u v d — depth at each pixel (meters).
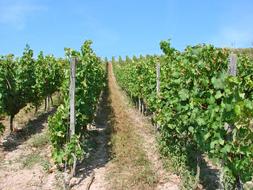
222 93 6.54
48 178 9.92
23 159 11.52
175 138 10.45
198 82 7.28
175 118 9.58
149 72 15.33
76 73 11.04
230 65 6.20
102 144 13.26
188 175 8.94
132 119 18.94
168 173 9.83
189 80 7.56
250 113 5.64
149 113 20.84
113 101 27.16
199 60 7.32
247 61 9.70
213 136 6.30
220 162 6.57
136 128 16.14
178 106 8.22
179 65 8.52
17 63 16.08
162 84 11.63
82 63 11.68
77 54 11.41
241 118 5.71
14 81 14.64
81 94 10.88
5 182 9.66
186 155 9.79
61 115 10.09
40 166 10.82
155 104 13.23
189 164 9.76
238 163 5.79
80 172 10.27
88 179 9.75
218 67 6.99
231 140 6.04
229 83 5.79
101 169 10.46
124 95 32.47
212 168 10.13
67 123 10.14
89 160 11.27
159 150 11.56
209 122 6.35
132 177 9.38
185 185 8.59
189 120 7.86
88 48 13.37
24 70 15.94
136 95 20.92
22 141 13.59
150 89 15.38
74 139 9.76
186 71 7.73
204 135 6.68
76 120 10.77
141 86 18.91
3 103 13.59
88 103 12.14
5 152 12.27
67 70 11.09
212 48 7.12
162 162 10.68
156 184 9.13
